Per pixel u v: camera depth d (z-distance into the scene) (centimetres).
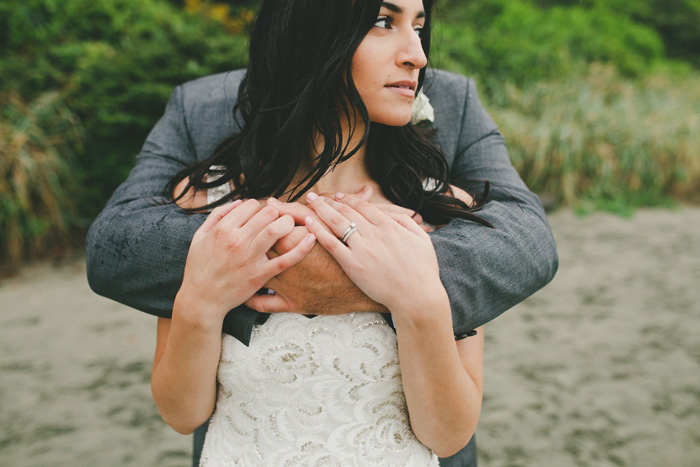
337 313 87
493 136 125
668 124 635
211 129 118
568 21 893
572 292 378
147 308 93
